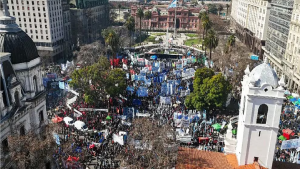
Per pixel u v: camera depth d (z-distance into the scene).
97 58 124.50
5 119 45.22
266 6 143.25
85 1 191.75
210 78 79.94
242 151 40.09
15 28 51.78
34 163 41.84
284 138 62.44
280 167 41.34
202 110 78.69
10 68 48.47
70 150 57.78
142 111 79.06
